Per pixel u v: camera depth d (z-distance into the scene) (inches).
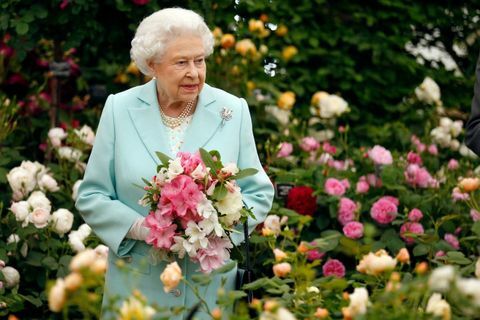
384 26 351.3
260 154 294.2
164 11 176.1
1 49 309.4
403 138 313.0
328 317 142.8
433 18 353.4
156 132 181.9
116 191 183.8
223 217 169.3
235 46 317.1
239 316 133.6
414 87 348.2
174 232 168.4
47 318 238.8
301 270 149.5
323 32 344.5
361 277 160.7
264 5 331.3
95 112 323.9
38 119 308.2
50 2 282.7
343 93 345.4
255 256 244.4
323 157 286.4
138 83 322.0
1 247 231.3
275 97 327.3
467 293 115.6
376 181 267.9
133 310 119.7
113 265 181.6
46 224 232.4
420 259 251.3
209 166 167.5
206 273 169.0
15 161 286.4
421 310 142.1
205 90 186.2
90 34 286.7
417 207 257.8
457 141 310.0
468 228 255.6
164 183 167.3
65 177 273.1
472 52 362.3
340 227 262.5
